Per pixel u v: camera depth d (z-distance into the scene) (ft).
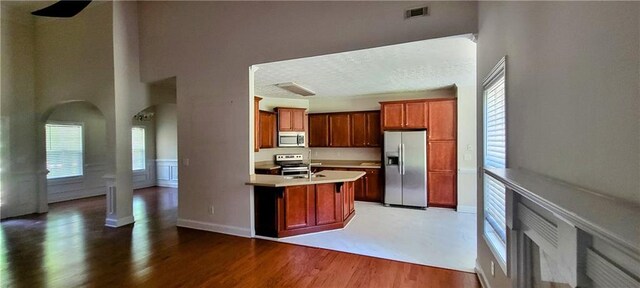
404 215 16.61
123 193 15.03
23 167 17.21
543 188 3.31
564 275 3.32
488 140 7.95
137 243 12.19
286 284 8.66
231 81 13.26
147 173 27.09
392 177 19.01
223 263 10.16
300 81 17.01
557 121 3.81
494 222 7.37
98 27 15.08
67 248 11.60
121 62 14.94
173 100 17.54
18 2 15.43
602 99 2.82
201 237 12.94
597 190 2.93
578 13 3.26
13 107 16.83
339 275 9.21
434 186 18.43
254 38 12.71
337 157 23.13
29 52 17.35
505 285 6.23
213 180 13.79
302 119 22.89
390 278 9.00
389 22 10.27
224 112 13.47
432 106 18.40
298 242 12.24
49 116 18.83
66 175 21.17
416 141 18.44
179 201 14.71
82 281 8.86
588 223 2.22
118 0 14.85
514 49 5.48
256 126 19.22
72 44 15.99
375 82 17.31
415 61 12.90
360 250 11.30
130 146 15.40
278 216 12.94
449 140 18.06
